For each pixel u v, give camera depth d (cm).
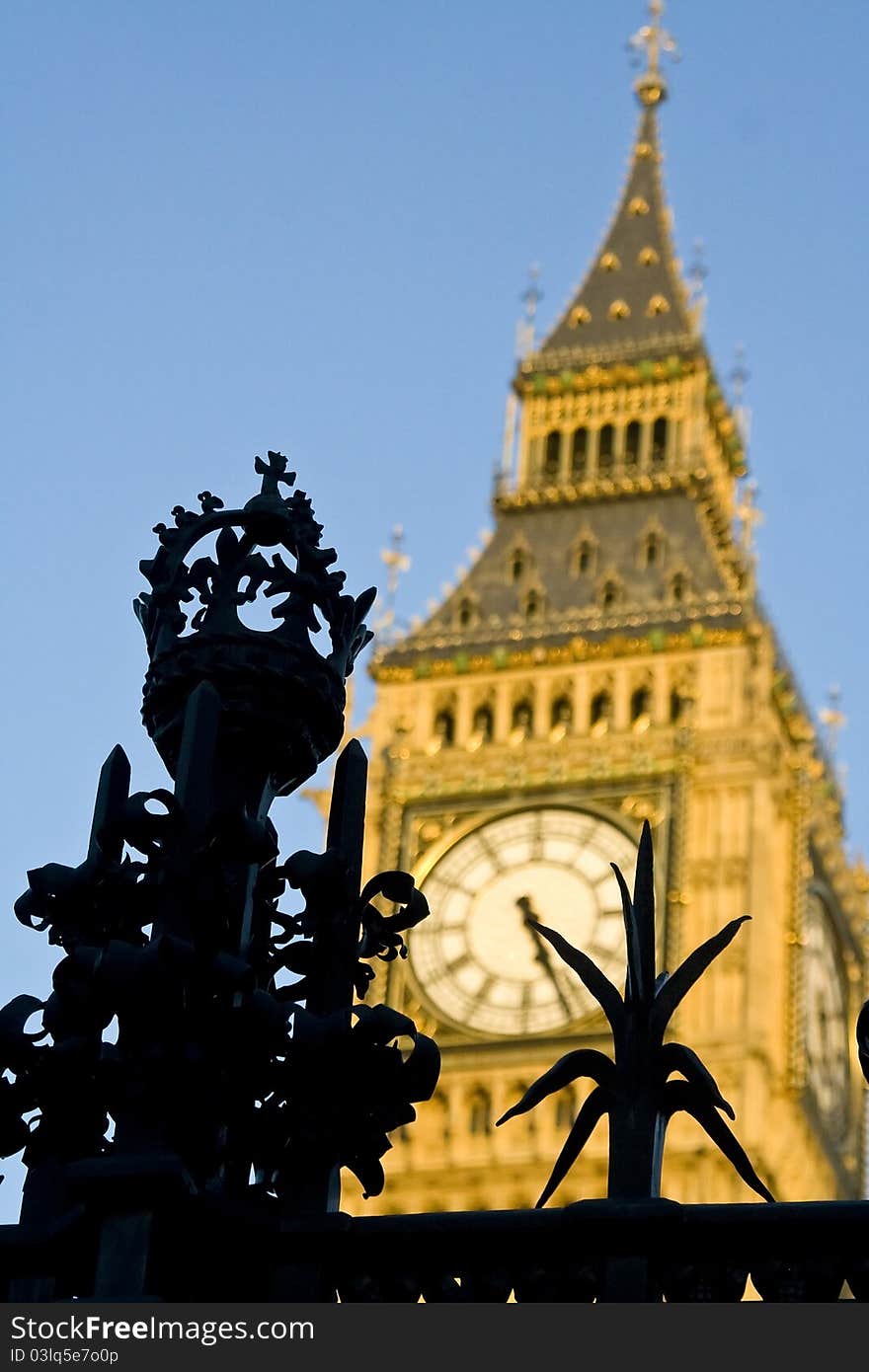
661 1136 1302
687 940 8200
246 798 1451
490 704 8788
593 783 8462
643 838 1364
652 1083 1308
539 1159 7875
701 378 9712
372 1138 1334
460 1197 7888
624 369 9725
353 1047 1341
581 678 8794
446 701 8831
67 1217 1317
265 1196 1350
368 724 8831
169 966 1322
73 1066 1355
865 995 8981
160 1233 1289
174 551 1491
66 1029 1375
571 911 8200
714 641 8806
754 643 8812
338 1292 1303
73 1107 1359
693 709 8631
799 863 8544
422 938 8250
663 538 9212
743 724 8594
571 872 8281
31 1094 1361
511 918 8225
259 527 1490
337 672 1473
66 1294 1317
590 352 9794
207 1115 1321
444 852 8406
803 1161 8188
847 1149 8631
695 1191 7762
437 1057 1345
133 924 1379
